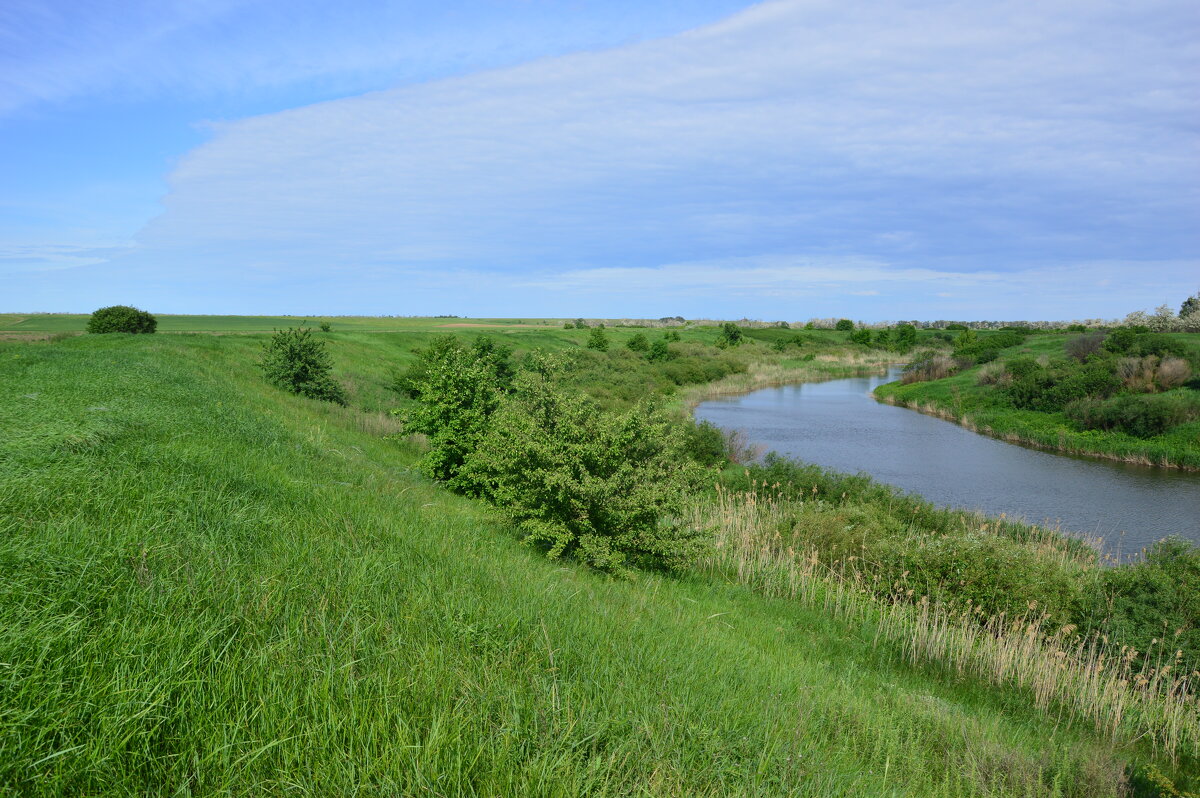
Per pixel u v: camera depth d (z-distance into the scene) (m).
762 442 32.44
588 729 3.77
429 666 3.91
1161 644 8.71
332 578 4.89
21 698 2.86
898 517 15.91
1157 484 24.30
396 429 21.77
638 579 9.40
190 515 5.46
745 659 6.56
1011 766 5.68
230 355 30.62
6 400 8.52
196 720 3.04
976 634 9.88
